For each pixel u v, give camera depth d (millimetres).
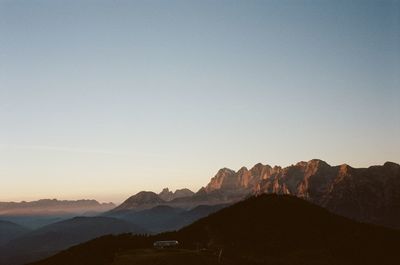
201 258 150500
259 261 166750
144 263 142375
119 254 164250
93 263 171125
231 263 151625
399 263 185875
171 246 178000
